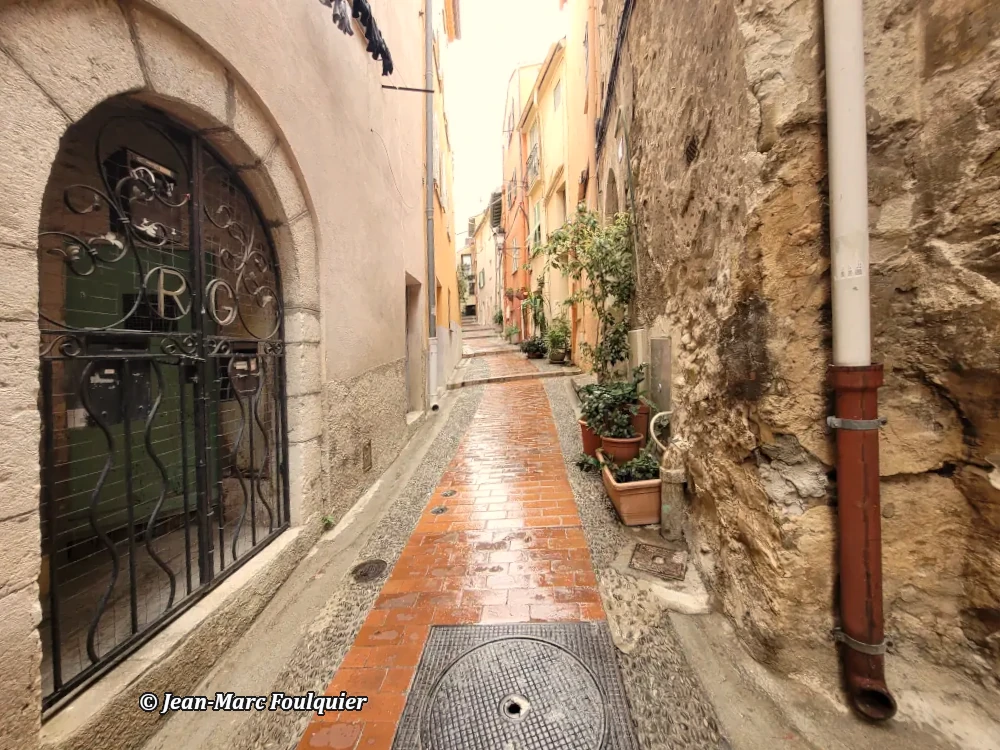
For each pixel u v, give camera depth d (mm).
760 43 1747
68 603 2145
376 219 4434
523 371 11453
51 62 1372
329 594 2564
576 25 9891
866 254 1590
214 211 2314
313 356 3049
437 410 7852
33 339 1325
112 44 1581
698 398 2586
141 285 1867
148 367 2064
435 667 1986
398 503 3848
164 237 2076
